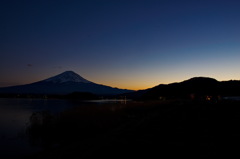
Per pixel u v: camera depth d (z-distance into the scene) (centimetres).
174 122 1622
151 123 1605
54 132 1702
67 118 1962
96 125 1788
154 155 756
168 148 848
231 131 1209
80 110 2403
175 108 3253
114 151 815
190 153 778
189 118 1861
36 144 1396
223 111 2502
